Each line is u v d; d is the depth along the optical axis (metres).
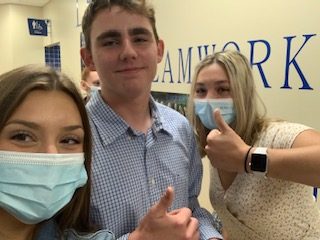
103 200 1.10
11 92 0.84
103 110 1.17
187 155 1.40
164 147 1.29
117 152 1.15
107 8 1.13
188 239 0.98
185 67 2.87
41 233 0.98
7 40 8.82
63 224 1.02
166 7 3.09
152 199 1.21
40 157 0.86
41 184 0.86
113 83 1.17
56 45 8.07
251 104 1.46
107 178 1.12
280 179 1.22
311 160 1.06
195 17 2.76
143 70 1.18
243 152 1.15
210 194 1.59
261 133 1.39
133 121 1.24
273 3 2.11
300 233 1.36
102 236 1.00
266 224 1.38
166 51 3.11
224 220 1.54
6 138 0.85
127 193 1.14
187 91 2.82
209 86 1.53
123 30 1.13
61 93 0.89
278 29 2.08
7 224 0.92
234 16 2.40
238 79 1.46
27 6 8.80
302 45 1.94
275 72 2.12
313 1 1.87
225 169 1.22
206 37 2.66
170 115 1.41
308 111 1.93
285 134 1.29
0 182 0.86
